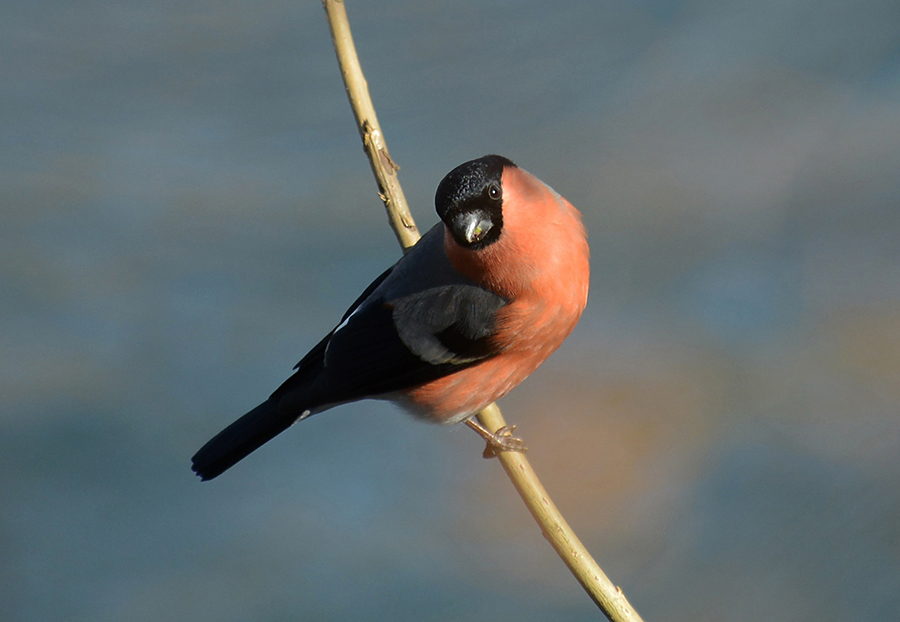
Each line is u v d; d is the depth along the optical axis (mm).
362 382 5246
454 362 5242
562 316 5234
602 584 5180
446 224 5215
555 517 5191
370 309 5254
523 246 5219
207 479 5250
